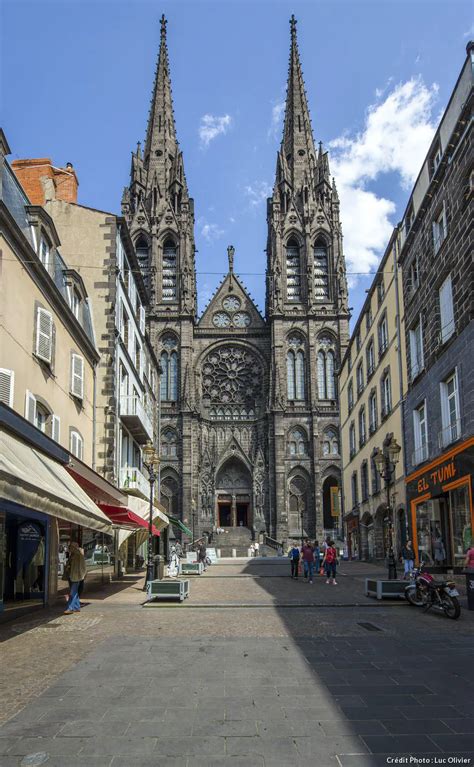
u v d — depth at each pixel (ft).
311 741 22.70
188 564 119.03
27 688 29.84
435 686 29.81
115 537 102.89
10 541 55.67
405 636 43.57
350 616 54.44
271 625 49.16
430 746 22.11
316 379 295.89
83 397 88.69
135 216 318.24
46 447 56.03
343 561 165.78
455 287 79.10
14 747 22.20
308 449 288.51
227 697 28.19
